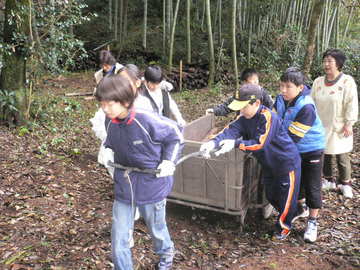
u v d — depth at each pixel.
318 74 11.89
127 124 2.16
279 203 3.21
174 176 3.37
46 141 5.55
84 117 7.13
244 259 2.98
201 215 3.69
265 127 2.87
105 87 2.03
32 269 2.68
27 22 5.59
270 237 3.36
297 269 2.85
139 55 13.13
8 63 5.68
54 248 2.97
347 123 3.85
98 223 3.40
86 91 9.36
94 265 2.79
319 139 3.23
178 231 3.40
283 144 2.96
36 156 4.89
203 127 4.29
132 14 16.03
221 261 2.96
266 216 3.67
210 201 3.33
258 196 3.69
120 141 2.24
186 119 7.68
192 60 12.84
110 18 14.58
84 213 3.58
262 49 13.15
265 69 12.34
